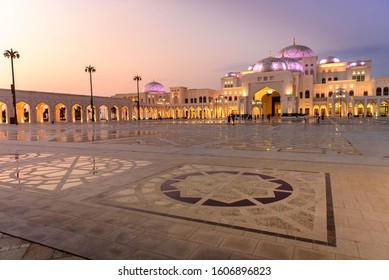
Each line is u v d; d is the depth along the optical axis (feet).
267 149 40.73
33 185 21.63
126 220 14.58
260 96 239.09
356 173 24.48
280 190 19.49
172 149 41.14
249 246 11.71
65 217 15.11
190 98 310.04
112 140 56.59
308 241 12.11
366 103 228.22
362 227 13.48
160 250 11.49
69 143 51.19
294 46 269.85
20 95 168.35
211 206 16.51
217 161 30.76
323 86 249.14
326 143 48.19
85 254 11.31
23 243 12.30
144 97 318.86
